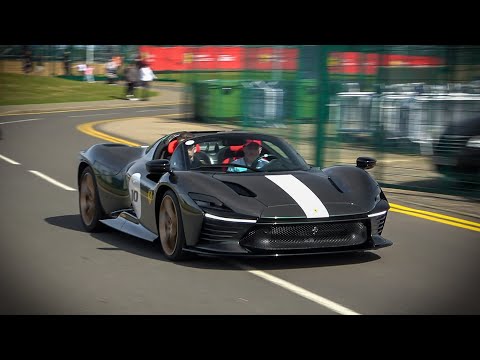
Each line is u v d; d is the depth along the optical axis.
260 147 7.30
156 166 6.76
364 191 6.69
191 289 5.77
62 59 48.53
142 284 5.95
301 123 14.26
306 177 6.86
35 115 28.53
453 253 7.11
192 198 6.42
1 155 16.20
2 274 6.37
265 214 6.18
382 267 6.49
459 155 10.93
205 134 7.48
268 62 16.30
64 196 10.87
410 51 11.61
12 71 49.12
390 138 12.06
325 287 5.81
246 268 6.43
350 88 12.98
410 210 9.53
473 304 5.34
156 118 26.39
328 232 6.30
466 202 10.12
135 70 36.34
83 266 6.63
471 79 11.03
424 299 5.47
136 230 7.55
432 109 11.47
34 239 7.92
